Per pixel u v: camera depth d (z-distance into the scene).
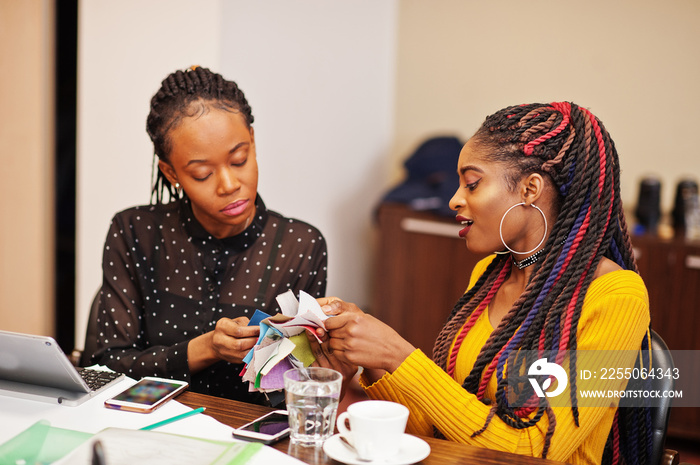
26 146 2.59
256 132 2.87
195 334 1.54
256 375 1.17
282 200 3.13
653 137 3.14
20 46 2.54
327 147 3.41
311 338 1.21
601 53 3.24
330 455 0.97
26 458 0.95
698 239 2.65
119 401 1.16
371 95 3.72
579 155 1.21
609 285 1.19
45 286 2.69
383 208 3.31
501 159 1.23
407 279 3.29
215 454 0.96
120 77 2.61
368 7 3.59
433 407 1.16
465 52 3.64
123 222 1.61
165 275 1.57
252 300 1.54
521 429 1.14
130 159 2.62
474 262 3.12
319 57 3.25
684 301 2.62
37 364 1.16
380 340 1.16
